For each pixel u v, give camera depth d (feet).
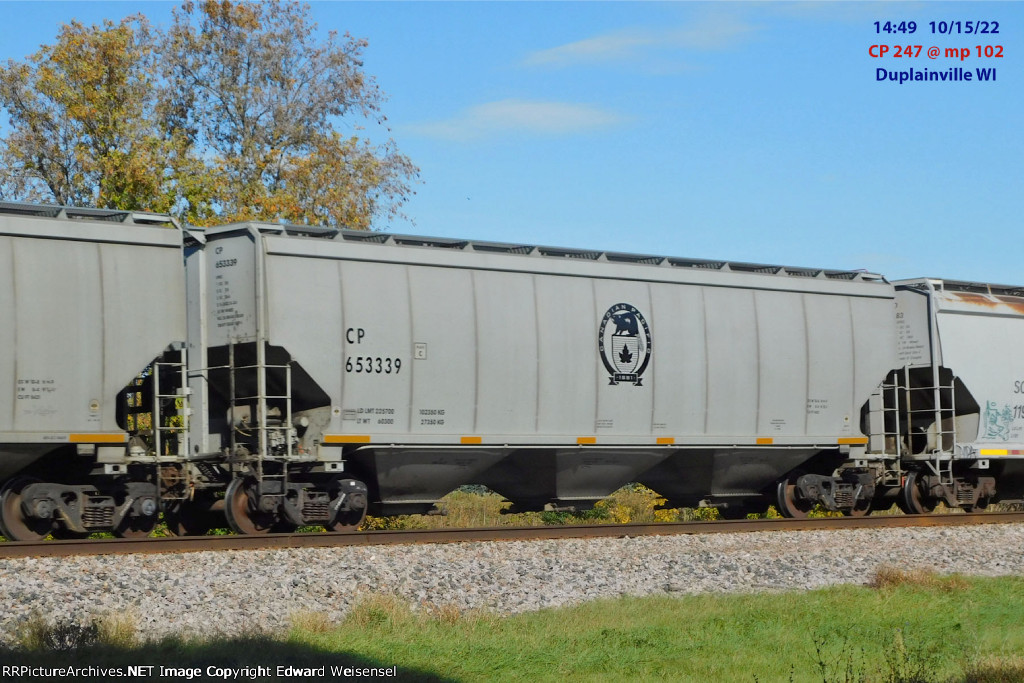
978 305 83.30
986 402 82.33
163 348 55.31
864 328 78.95
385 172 139.64
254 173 142.00
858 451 77.77
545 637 40.37
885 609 47.75
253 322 57.88
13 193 130.52
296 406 59.88
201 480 59.67
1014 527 71.20
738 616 45.01
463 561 50.47
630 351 68.69
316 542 52.44
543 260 66.85
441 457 62.95
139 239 55.01
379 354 60.54
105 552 47.44
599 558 53.98
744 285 74.02
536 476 67.46
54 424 51.93
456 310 63.26
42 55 130.21
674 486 74.59
